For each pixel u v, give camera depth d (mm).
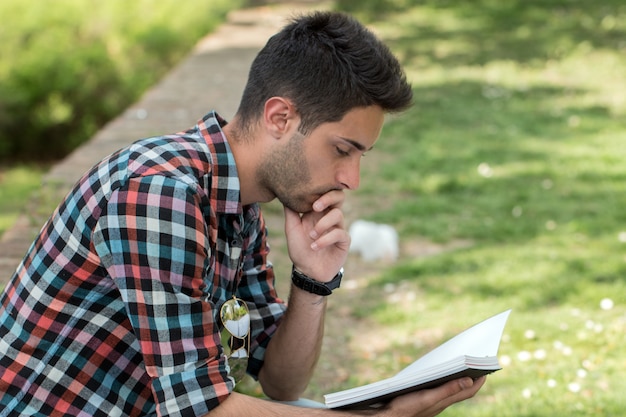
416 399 2189
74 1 14977
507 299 5289
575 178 7684
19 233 4984
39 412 2104
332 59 2115
